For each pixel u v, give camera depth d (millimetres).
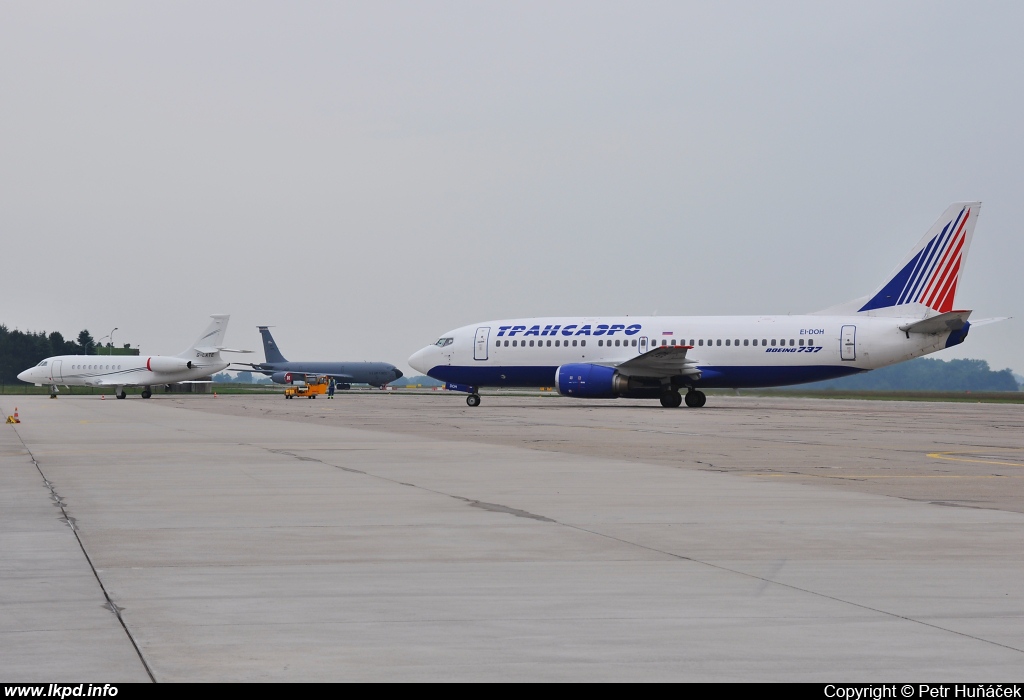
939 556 18859
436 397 175125
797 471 36062
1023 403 147375
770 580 16625
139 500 27516
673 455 43375
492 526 22656
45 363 172000
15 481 32594
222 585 16219
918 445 50438
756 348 98938
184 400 155000
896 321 96875
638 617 14109
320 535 21391
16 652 12234
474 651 12445
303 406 119312
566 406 113750
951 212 96375
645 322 103000
